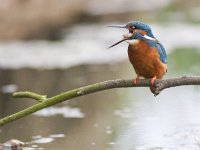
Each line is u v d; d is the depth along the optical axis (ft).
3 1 68.95
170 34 74.23
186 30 76.95
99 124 36.19
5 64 57.62
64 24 79.61
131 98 44.19
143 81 27.43
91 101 43.60
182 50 63.52
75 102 43.34
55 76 52.31
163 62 27.68
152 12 95.66
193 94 44.73
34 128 35.76
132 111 39.58
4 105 42.06
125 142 31.99
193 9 99.66
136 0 102.37
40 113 39.93
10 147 31.35
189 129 34.24
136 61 27.09
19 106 41.68
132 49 26.96
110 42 69.72
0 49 64.34
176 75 50.49
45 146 31.53
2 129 35.73
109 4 97.66
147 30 27.04
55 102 28.32
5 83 49.73
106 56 62.08
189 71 52.31
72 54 62.54
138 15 92.02
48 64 57.82
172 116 37.65
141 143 31.65
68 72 54.08
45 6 75.00
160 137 32.81
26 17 71.20
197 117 37.14
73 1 83.56
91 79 50.67
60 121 37.40
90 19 87.81
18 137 33.58
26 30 70.79
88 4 91.25
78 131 34.73
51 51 63.98
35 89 46.93
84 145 31.58
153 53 26.94
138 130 34.45
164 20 87.10
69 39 71.97
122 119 37.32
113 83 27.50
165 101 42.42
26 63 57.93
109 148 30.83
